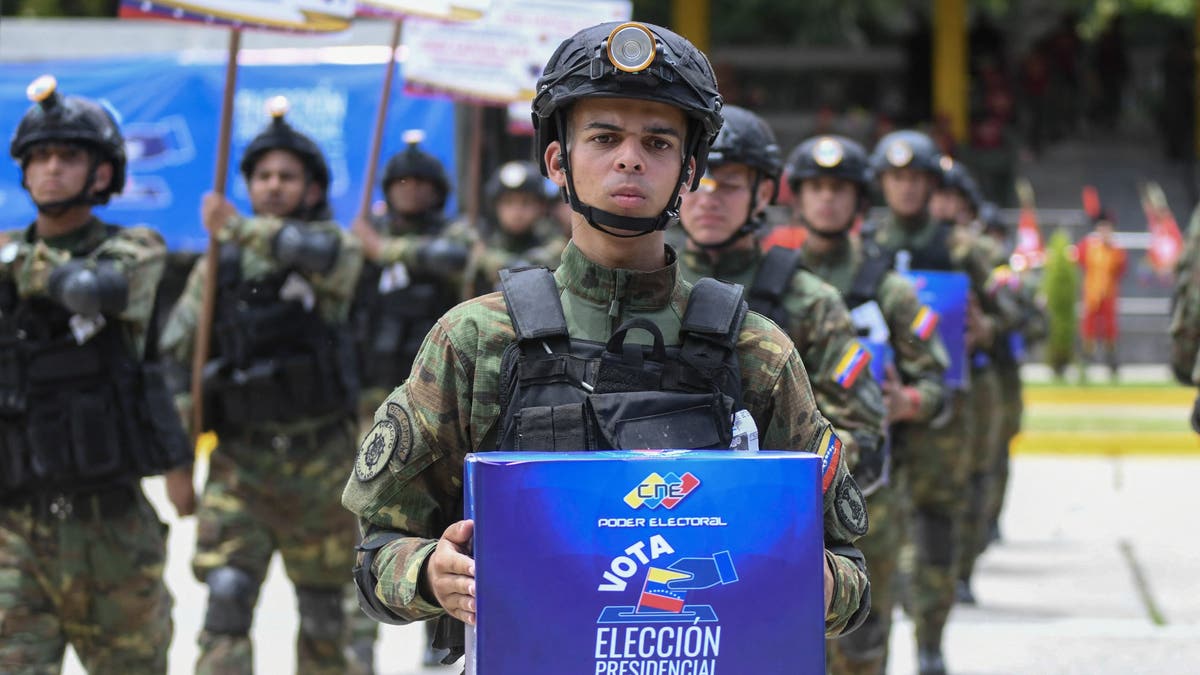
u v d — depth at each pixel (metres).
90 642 7.56
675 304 4.31
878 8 49.72
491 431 4.23
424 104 23.47
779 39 49.03
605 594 3.72
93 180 7.43
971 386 13.67
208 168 23.61
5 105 23.56
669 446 4.08
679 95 4.08
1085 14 50.38
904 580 11.35
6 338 7.29
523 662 3.69
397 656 11.81
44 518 7.35
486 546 3.70
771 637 3.79
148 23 24.38
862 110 44.94
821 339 7.16
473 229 14.43
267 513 9.00
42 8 39.91
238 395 8.95
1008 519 17.98
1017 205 38.78
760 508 3.79
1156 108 45.72
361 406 12.31
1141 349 32.47
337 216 23.39
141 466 7.48
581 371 4.15
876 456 7.24
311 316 9.10
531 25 13.28
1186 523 17.47
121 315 7.41
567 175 4.20
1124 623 12.77
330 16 9.30
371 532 4.34
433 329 4.33
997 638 12.32
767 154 7.21
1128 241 32.91
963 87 40.72
